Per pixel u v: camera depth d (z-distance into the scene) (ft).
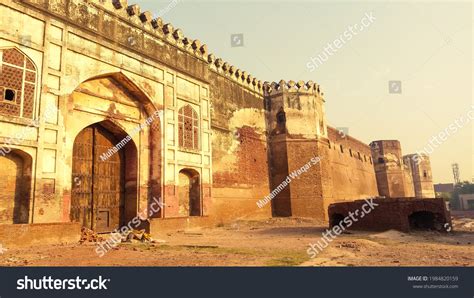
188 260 19.53
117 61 37.19
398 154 123.34
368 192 106.42
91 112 36.01
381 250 22.85
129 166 40.81
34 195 27.58
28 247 25.21
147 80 40.88
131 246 26.66
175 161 42.86
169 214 40.83
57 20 31.32
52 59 30.50
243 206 56.03
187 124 45.96
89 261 19.57
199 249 24.68
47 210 28.32
